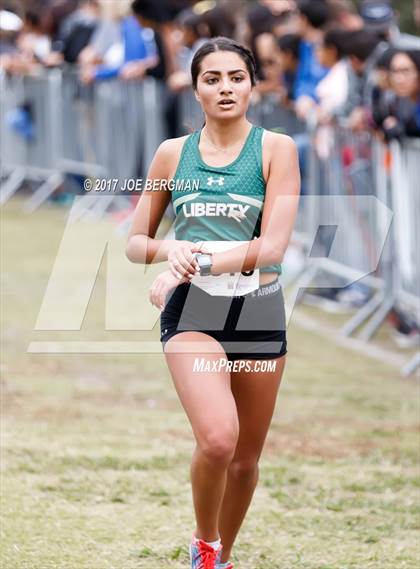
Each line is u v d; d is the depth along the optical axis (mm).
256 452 8797
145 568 9641
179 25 23562
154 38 23672
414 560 9914
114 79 24672
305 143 19312
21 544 10031
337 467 12227
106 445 12727
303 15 19656
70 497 11227
